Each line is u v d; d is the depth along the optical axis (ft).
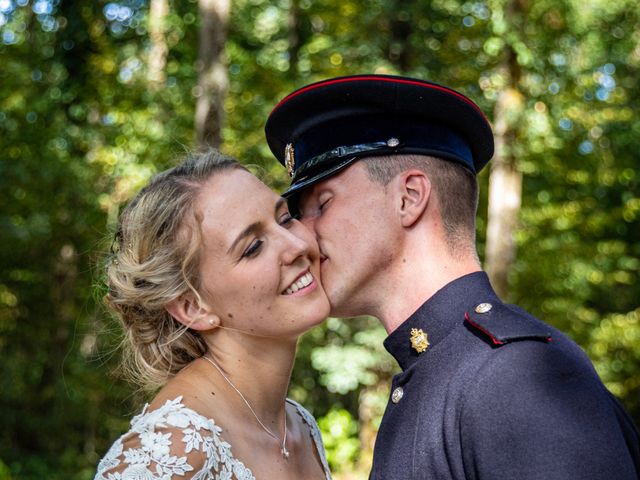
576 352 6.46
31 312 36.76
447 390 6.43
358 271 7.35
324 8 36.99
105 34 40.60
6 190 32.17
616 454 5.71
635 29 39.11
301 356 34.14
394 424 6.77
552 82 31.32
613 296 45.11
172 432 6.71
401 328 7.12
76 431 37.68
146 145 35.29
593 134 38.40
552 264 37.76
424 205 7.20
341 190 7.44
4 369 36.37
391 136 7.34
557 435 5.72
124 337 8.09
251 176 7.57
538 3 30.71
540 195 38.70
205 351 7.73
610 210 42.37
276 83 37.32
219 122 24.86
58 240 35.22
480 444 5.98
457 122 7.41
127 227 7.59
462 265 7.24
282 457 7.69
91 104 38.99
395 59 36.04
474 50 34.01
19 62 35.88
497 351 6.36
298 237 7.41
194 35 39.93
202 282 7.39
